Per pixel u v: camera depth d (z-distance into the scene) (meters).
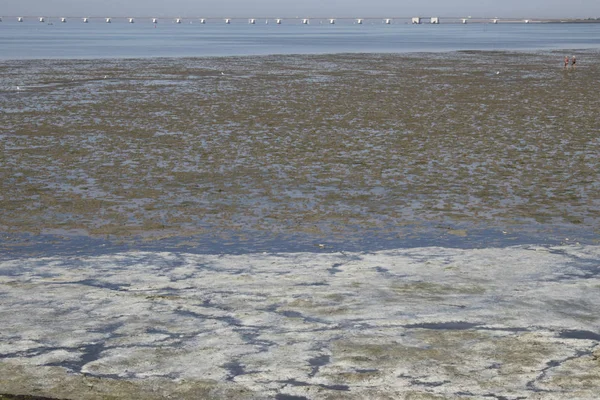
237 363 6.96
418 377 6.65
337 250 11.61
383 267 10.12
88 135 22.22
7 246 11.80
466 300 8.68
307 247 11.77
